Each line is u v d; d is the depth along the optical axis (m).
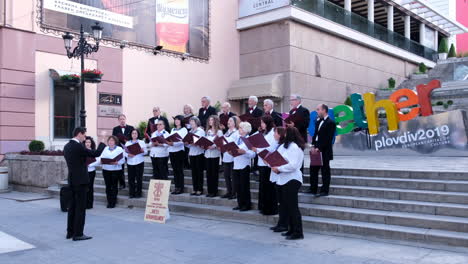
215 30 19.48
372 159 12.09
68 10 14.52
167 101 17.53
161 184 7.98
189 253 5.60
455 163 9.78
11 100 13.23
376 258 5.23
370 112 13.88
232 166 8.40
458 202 6.56
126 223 7.73
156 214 7.85
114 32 15.77
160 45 17.33
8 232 7.08
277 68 18.95
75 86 14.78
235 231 6.92
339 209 7.07
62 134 14.67
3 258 5.47
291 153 6.05
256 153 7.58
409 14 28.92
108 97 15.56
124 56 16.11
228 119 8.45
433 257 5.23
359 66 23.16
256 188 8.83
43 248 5.98
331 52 21.02
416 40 34.00
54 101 14.47
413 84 25.05
